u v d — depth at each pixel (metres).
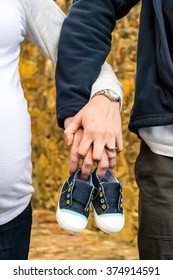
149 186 2.06
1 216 1.83
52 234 5.48
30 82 6.38
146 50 2.01
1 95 1.76
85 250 5.00
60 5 5.78
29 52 6.35
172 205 2.00
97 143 1.82
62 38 1.98
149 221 2.04
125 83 5.14
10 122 1.78
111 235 5.30
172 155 2.00
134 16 5.11
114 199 1.90
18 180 1.83
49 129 6.20
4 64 1.78
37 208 6.36
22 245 1.90
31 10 1.92
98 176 1.89
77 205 1.86
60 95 1.94
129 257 4.79
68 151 5.98
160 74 1.94
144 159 2.08
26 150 1.85
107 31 2.04
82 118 1.85
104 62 2.03
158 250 2.04
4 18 1.77
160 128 2.00
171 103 1.91
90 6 2.02
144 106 1.97
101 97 1.88
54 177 6.16
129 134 5.14
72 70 1.94
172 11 1.93
